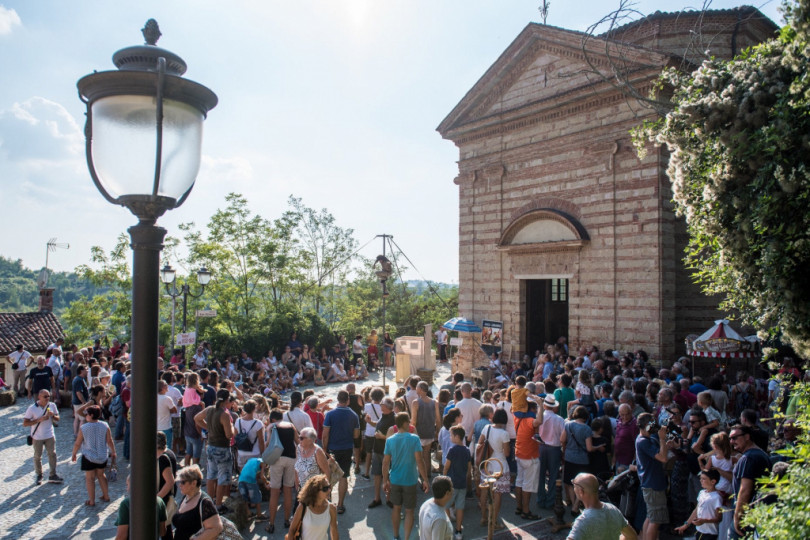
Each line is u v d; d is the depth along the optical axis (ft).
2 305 365.40
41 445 37.50
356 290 148.87
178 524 20.72
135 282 9.74
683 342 61.67
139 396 9.50
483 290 80.02
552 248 69.31
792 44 18.98
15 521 31.40
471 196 81.82
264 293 110.22
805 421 16.20
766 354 23.72
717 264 26.89
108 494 35.40
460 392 40.01
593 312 65.21
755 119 20.95
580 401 39.17
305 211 134.72
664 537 29.04
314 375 80.74
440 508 21.33
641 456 26.89
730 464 24.02
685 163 25.59
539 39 71.77
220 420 32.04
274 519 30.76
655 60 57.82
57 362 62.90
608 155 64.03
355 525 31.17
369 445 38.99
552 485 32.48
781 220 19.57
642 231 60.64
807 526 12.10
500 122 76.59
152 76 9.14
